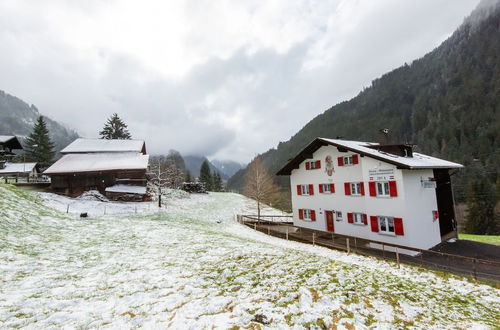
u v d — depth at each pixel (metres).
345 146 21.88
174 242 15.31
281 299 7.24
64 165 36.53
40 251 11.55
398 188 18.80
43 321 5.89
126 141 47.69
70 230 16.56
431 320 6.77
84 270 9.77
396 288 8.84
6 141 50.81
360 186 22.47
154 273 9.66
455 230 23.31
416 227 18.88
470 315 7.51
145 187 38.00
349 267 10.55
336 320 6.21
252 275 9.44
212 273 9.76
